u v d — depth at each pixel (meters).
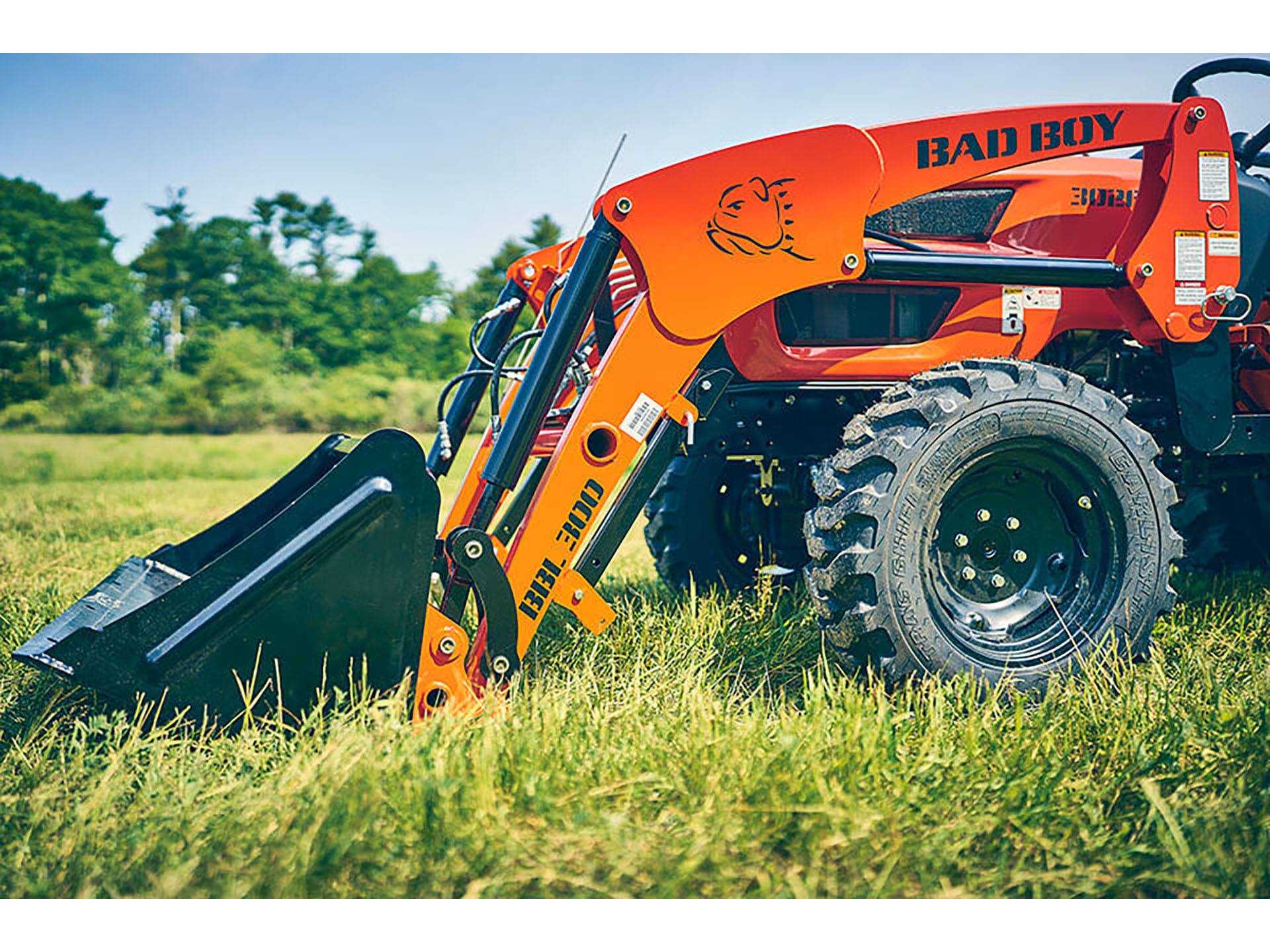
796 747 2.27
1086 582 3.06
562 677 3.06
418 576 2.63
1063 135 3.09
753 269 2.89
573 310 2.83
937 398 2.85
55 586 4.34
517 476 2.81
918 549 2.81
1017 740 2.46
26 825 2.15
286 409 50.00
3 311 54.50
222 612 2.52
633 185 2.82
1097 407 2.96
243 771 2.36
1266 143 3.89
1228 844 2.06
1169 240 3.22
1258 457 4.05
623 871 1.94
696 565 4.38
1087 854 2.09
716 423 3.52
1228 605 3.90
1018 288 3.44
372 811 2.05
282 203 65.31
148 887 1.97
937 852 2.03
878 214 3.44
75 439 41.09
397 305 60.03
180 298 60.75
